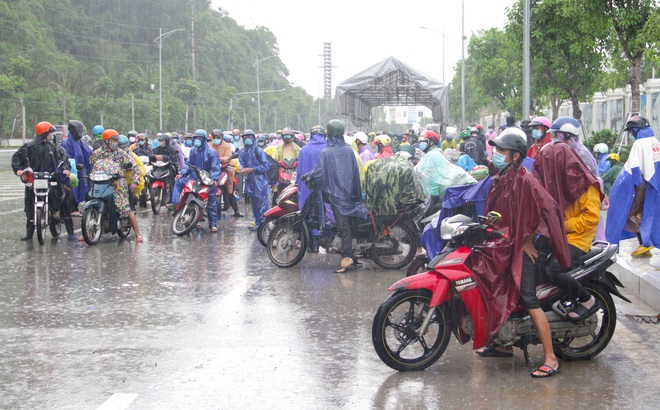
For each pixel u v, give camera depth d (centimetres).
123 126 7919
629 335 667
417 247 984
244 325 695
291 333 668
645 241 871
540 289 566
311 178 968
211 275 941
